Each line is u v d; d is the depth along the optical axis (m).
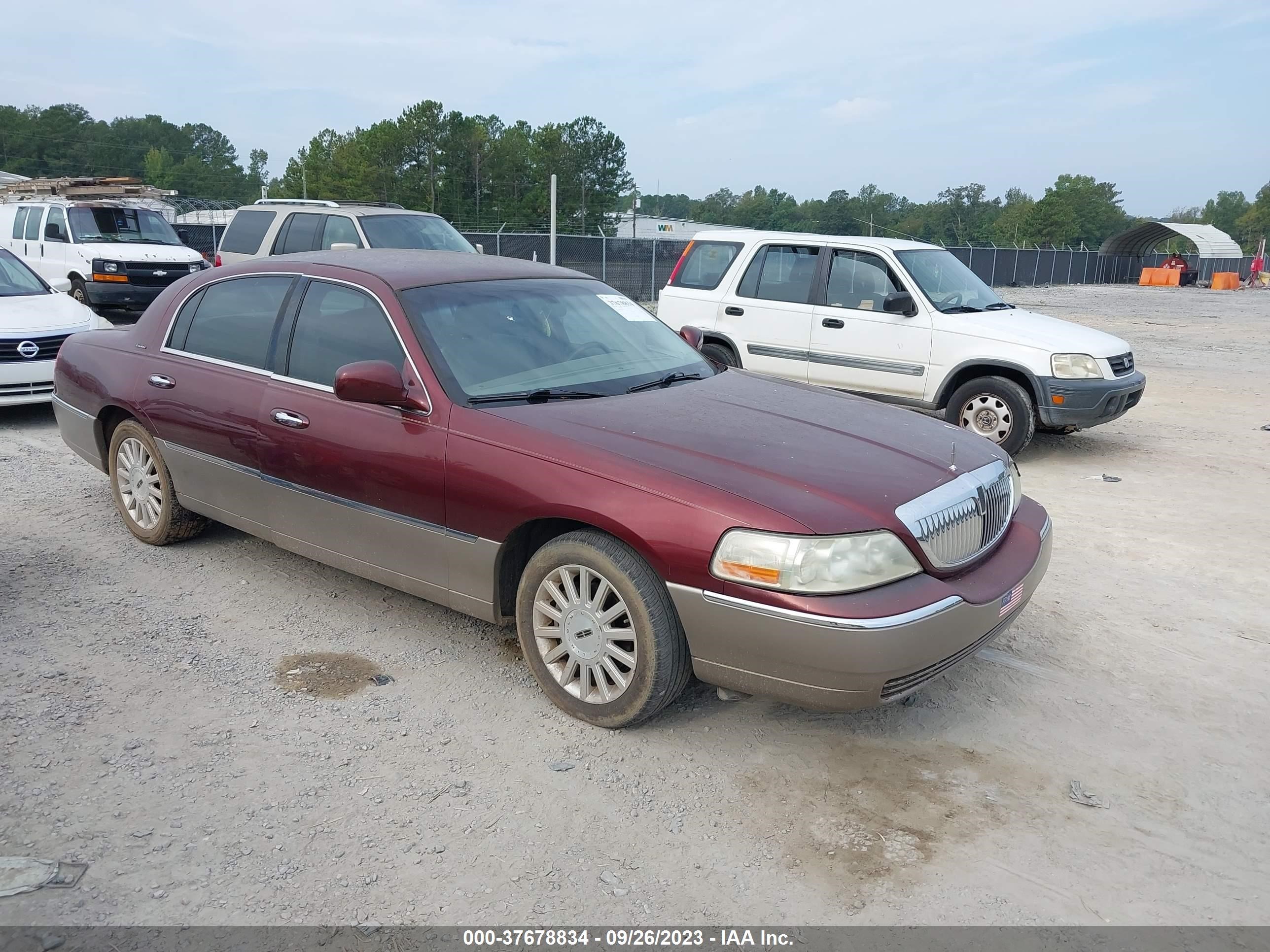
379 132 86.75
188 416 4.86
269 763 3.37
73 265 15.34
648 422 3.79
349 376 3.80
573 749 3.52
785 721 3.77
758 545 3.13
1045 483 7.56
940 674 3.36
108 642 4.27
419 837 2.99
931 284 8.70
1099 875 2.90
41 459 7.41
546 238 26.06
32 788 3.16
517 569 3.90
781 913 2.71
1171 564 5.68
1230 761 3.55
